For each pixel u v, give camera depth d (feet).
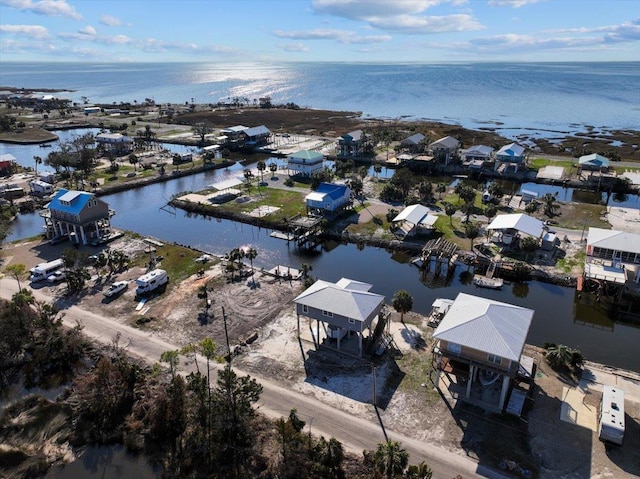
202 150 441.27
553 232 242.58
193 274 206.90
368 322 145.89
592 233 196.75
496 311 131.85
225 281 200.13
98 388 132.57
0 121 567.59
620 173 342.23
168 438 119.55
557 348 143.02
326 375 140.87
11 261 220.64
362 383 137.28
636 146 440.04
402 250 235.40
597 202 302.25
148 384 137.18
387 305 183.42
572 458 110.11
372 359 147.74
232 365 145.79
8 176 373.61
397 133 482.28
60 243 241.96
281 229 264.93
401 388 134.92
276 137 519.19
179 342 157.69
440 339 125.90
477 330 125.08
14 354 152.87
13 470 112.57
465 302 141.59
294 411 116.37
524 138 495.41
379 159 408.05
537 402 128.26
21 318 160.86
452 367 129.90
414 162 378.32
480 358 122.52
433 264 221.25
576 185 328.70
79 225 230.48
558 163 380.37
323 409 127.34
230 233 264.72
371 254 237.04
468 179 357.20
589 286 189.57
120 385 134.41
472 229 227.61
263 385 136.77
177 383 126.11
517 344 120.37
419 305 187.21
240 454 112.98
